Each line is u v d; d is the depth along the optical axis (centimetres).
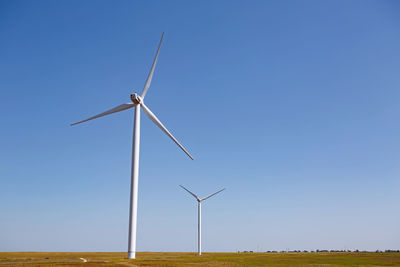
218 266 4644
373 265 5219
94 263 4756
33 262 5097
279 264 5275
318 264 5322
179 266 4428
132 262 4850
